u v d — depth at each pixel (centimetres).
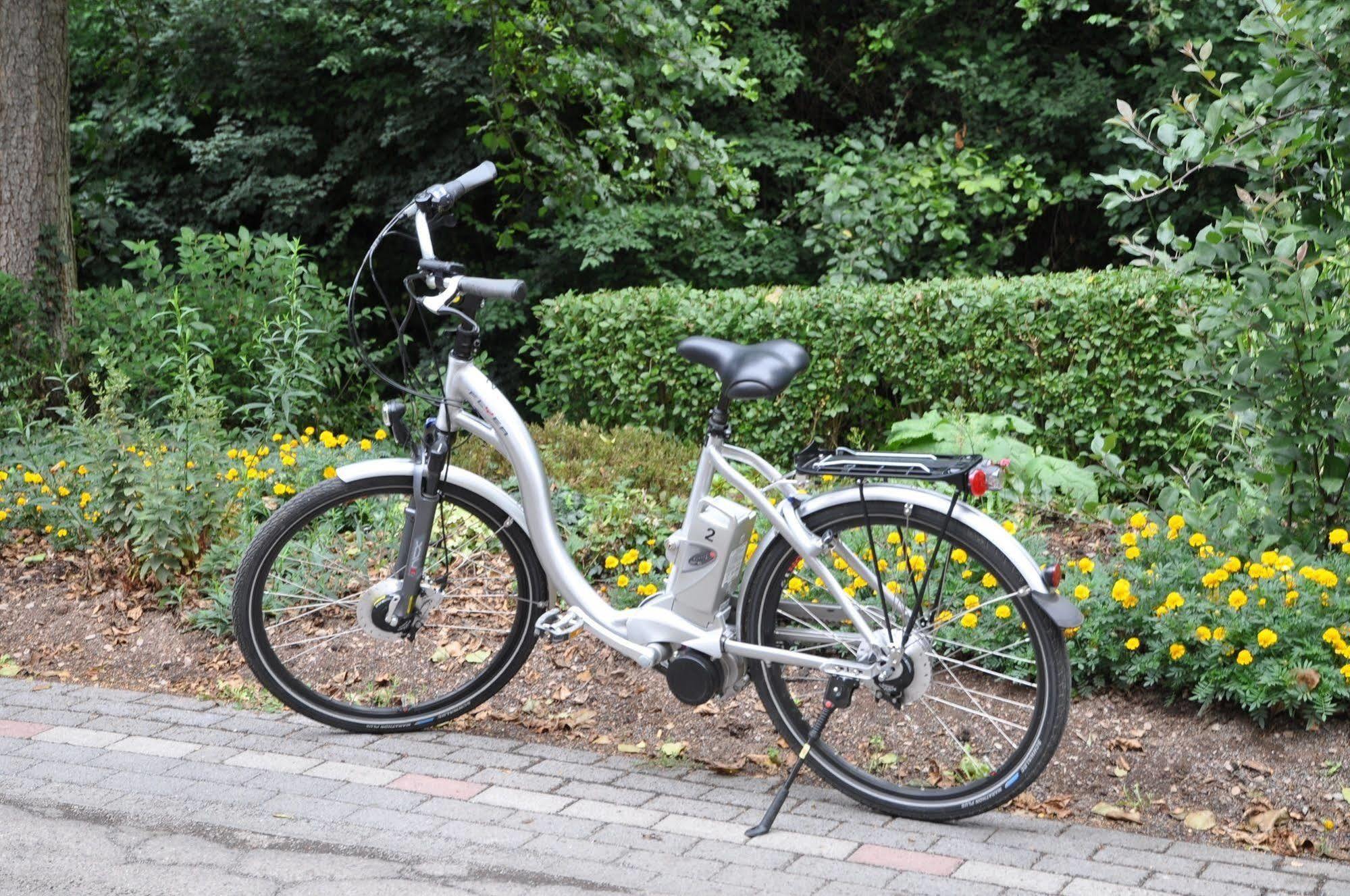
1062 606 330
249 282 916
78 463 596
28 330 832
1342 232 485
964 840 336
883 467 345
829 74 1405
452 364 393
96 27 1373
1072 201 1281
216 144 1346
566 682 435
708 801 359
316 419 868
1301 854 333
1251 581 430
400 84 1330
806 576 438
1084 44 1317
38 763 377
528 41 857
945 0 1313
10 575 535
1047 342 773
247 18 1291
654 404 843
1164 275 745
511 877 315
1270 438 474
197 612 484
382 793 361
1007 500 599
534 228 1362
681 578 367
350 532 495
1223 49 1166
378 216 1418
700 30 897
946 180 1166
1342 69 469
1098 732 392
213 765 378
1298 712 385
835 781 358
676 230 1226
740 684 374
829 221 1146
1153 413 756
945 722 398
